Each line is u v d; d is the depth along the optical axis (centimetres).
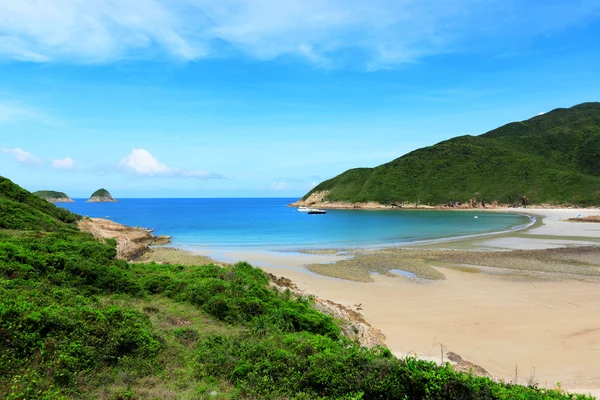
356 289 2555
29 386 798
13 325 967
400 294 2420
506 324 1852
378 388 883
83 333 1038
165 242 5056
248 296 1705
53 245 2067
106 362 983
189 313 1562
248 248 4538
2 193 3319
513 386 964
